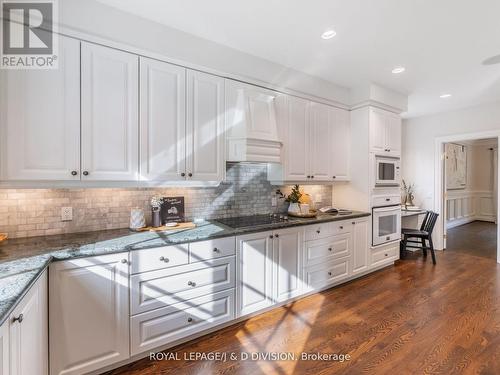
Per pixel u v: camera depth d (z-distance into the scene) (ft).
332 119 11.55
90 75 6.30
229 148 8.57
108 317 5.87
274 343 7.11
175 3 6.31
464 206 25.31
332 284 10.50
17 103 5.60
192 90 7.77
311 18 6.91
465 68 9.93
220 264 7.47
